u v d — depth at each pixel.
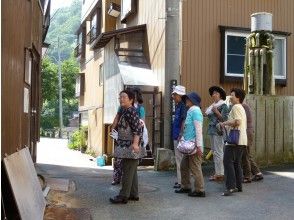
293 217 5.85
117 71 13.73
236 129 7.21
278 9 13.05
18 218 4.14
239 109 7.14
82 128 22.23
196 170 7.09
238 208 6.34
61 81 46.53
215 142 8.52
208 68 12.18
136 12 15.34
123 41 14.10
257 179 8.52
